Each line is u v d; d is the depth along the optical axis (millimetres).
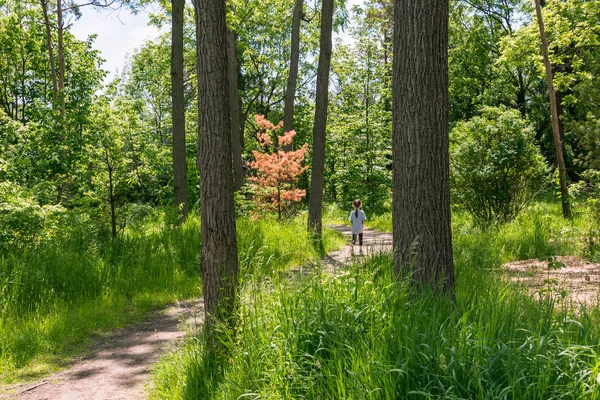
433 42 5020
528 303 4695
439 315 4008
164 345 6578
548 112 33156
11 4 27344
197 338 5270
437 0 5020
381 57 38531
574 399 2818
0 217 9727
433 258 4973
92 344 6840
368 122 36469
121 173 12930
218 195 5043
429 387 3139
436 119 5043
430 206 5004
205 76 5047
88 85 19203
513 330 3729
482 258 9758
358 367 3342
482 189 15961
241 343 4598
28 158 13508
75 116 14742
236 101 23750
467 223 16672
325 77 15953
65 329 7137
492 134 16328
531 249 11945
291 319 4270
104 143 12820
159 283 9734
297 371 3762
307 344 4012
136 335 7184
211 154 5047
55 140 14719
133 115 20516
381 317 4016
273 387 3678
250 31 34469
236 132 23703
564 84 19344
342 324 3998
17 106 28703
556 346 3354
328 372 3492
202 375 4574
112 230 12523
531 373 3078
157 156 22203
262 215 19156
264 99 42938
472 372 3074
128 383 5367
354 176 35844
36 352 6410
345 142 37594
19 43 27688
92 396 5047
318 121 16062
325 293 4551
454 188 16672
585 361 3289
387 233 23344
